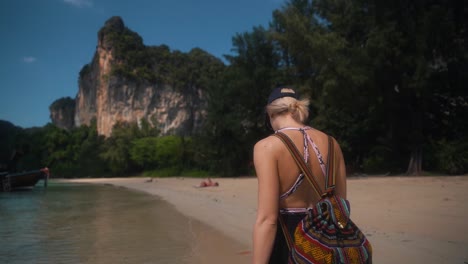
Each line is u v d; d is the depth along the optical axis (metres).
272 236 1.52
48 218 10.45
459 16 23.47
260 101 41.53
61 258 5.47
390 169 26.22
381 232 5.71
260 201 1.56
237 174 43.66
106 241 6.77
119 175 80.19
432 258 4.16
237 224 8.30
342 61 23.77
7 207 14.18
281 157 1.59
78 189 32.25
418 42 21.31
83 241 6.80
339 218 1.47
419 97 22.97
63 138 97.62
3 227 8.66
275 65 42.47
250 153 42.72
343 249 1.42
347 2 27.84
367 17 25.17
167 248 6.05
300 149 1.62
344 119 30.02
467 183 13.48
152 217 10.26
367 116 29.41
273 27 41.69
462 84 23.95
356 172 29.05
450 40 21.80
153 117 120.50
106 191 28.36
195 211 11.23
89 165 84.56
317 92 31.62
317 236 1.45
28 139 99.12
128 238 7.04
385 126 28.02
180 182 36.12
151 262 5.13
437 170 23.56
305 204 1.61
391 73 23.09
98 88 132.12
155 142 77.56
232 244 6.27
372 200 9.75
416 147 23.73
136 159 77.25
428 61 22.53
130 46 136.38
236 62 43.69
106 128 124.25
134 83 125.38
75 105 180.50
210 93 45.38
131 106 124.62
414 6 22.97
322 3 32.50
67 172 86.81
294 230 1.57
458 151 22.19
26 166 94.06
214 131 43.97
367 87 23.67
